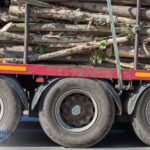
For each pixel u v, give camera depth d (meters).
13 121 5.57
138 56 6.01
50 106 5.63
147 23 6.07
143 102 5.88
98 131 5.70
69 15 5.77
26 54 5.68
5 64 5.55
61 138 5.66
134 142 6.45
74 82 5.64
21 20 5.82
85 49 5.80
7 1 6.16
